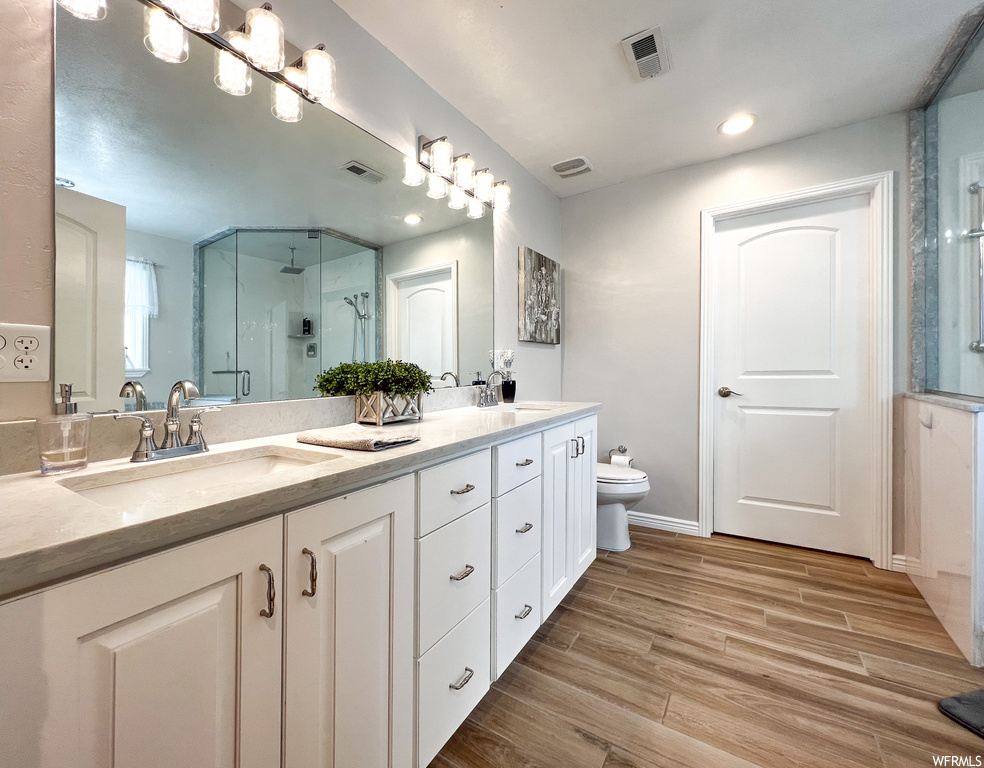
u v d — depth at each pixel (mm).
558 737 1165
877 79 1864
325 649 789
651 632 1640
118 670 525
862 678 1374
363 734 866
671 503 2742
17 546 447
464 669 1164
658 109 2066
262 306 1289
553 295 2988
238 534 647
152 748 557
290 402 1336
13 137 836
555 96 1962
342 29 1486
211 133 1159
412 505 989
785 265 2445
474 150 2184
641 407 2836
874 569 2152
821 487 2369
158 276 1056
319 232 1447
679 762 1081
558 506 1749
